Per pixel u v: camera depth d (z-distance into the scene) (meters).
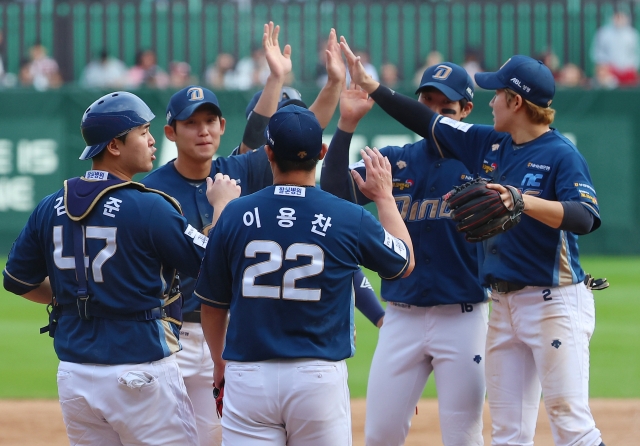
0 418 27.20
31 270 16.23
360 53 61.16
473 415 19.09
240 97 56.69
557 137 17.67
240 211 14.70
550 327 17.20
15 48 66.38
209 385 18.89
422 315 19.28
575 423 17.05
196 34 65.81
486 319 19.47
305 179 14.87
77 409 15.38
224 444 14.81
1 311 44.66
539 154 17.42
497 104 17.86
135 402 15.08
